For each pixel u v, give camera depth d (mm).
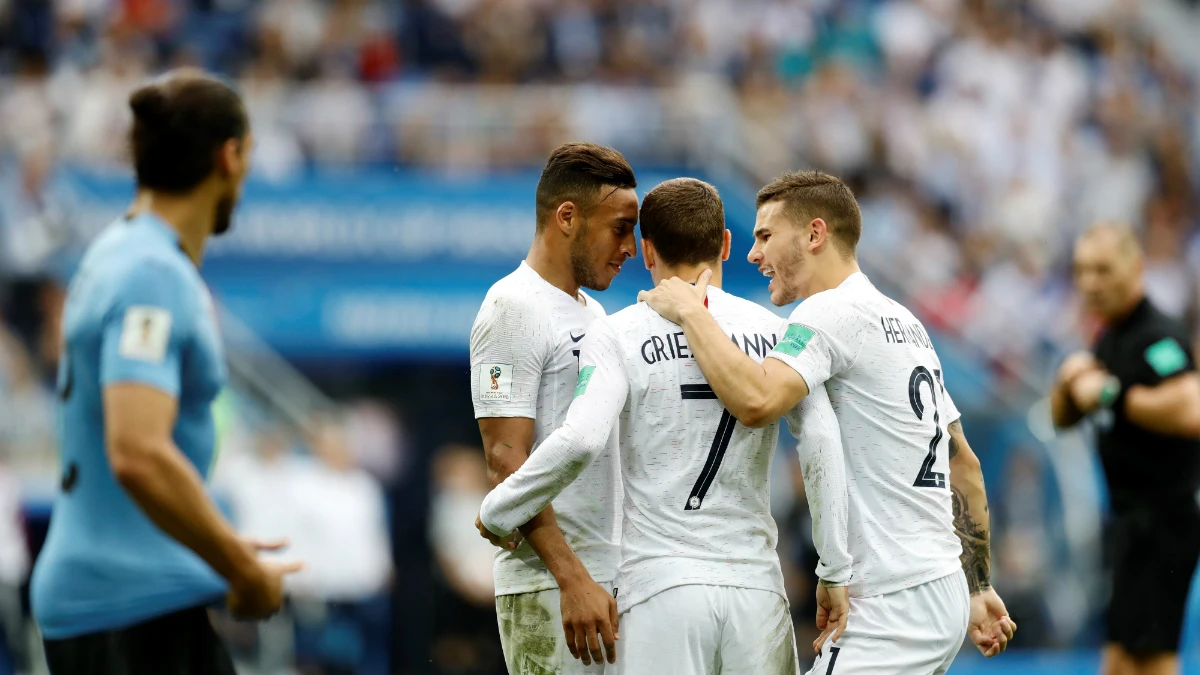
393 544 44031
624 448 13820
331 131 44125
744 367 13250
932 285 46938
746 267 44062
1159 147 57500
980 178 52156
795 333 13836
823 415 13789
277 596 10945
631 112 45500
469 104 45031
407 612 41781
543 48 49688
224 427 37719
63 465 11156
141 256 10797
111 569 10820
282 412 40438
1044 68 57844
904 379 14414
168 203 11320
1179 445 21266
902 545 14156
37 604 11047
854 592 14188
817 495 13688
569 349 14430
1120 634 21781
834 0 55812
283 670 34500
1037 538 37656
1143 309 21828
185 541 10242
